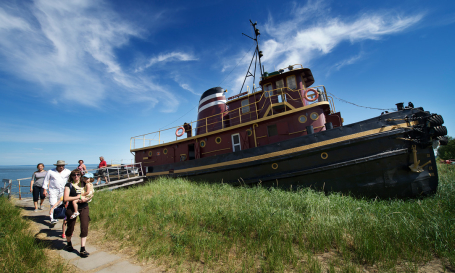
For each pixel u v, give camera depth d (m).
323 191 8.88
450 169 15.62
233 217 5.99
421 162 8.38
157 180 12.35
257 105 12.56
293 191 9.48
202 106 15.10
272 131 11.07
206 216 6.30
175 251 4.65
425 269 4.02
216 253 4.59
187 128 15.57
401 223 5.39
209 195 8.55
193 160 12.25
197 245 4.76
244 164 10.55
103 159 14.39
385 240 4.70
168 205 7.41
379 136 8.40
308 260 4.16
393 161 8.38
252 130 11.60
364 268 4.07
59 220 7.49
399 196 8.30
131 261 4.50
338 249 4.74
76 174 5.09
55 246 5.33
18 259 4.12
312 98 10.62
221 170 11.19
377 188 8.46
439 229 4.90
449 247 4.46
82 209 4.98
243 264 4.01
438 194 8.12
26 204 10.42
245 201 7.49
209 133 12.68
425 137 8.03
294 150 9.52
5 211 7.55
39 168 9.32
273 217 5.89
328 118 12.08
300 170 9.43
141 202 8.11
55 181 7.11
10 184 12.05
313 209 6.37
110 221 6.60
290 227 5.47
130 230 5.92
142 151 16.00
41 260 4.30
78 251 5.03
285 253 4.41
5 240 4.83
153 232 5.50
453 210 6.41
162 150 14.99
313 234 5.09
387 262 4.09
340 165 8.73
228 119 13.50
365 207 6.84
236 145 12.04
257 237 5.23
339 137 8.88
